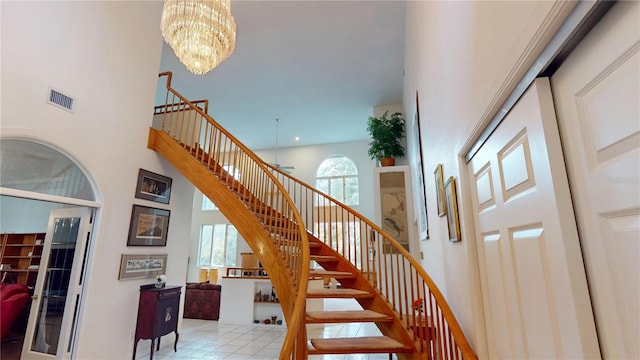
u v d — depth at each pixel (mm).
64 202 3252
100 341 3480
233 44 3311
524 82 1127
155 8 4625
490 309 1718
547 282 1071
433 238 3297
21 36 2887
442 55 2412
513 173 1306
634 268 728
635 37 687
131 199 4020
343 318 2963
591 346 870
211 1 3074
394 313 3039
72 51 3352
